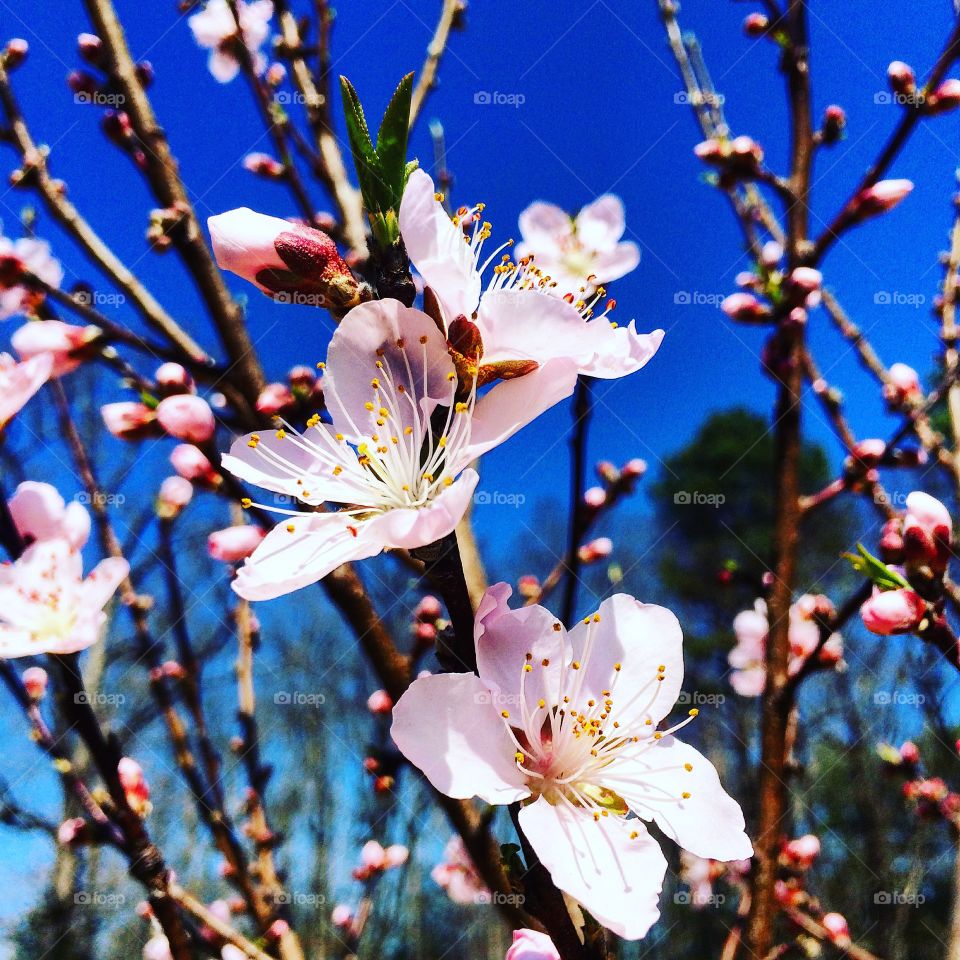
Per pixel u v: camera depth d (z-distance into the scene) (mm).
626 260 196
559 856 96
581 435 164
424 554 101
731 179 188
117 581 116
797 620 193
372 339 110
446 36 217
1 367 124
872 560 136
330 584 157
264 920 174
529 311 105
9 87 173
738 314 183
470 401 107
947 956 205
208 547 160
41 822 161
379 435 111
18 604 114
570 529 164
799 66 187
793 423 176
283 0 212
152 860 106
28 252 171
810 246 181
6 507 120
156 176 181
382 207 108
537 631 107
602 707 108
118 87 182
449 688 101
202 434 153
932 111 170
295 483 114
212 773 181
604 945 97
